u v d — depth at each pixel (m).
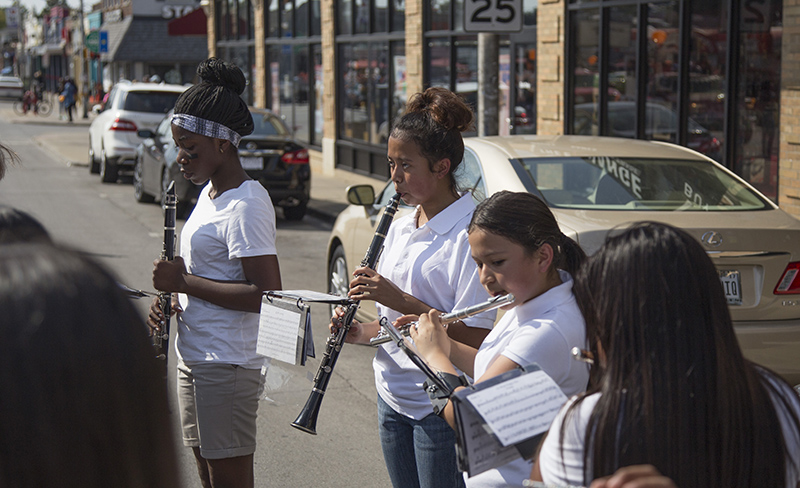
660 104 9.80
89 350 0.91
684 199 5.06
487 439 1.52
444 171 2.57
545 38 11.40
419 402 2.54
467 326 2.46
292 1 19.80
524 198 2.05
